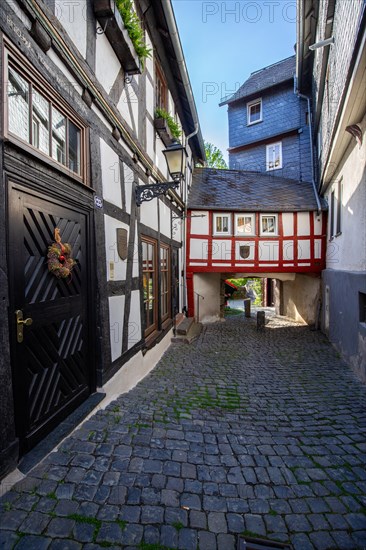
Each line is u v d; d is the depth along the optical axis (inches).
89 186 108.0
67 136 97.6
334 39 208.5
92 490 70.0
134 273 157.3
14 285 70.4
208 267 373.4
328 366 210.2
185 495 72.4
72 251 98.0
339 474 84.4
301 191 408.2
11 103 70.5
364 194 185.8
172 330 274.7
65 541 56.9
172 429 104.9
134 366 153.6
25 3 71.7
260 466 86.8
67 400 95.6
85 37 107.5
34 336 78.9
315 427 114.7
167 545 58.5
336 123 189.6
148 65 194.2
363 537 63.2
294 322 434.6
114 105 134.2
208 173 461.7
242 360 222.7
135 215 160.6
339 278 249.1
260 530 63.8
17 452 69.7
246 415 124.0
